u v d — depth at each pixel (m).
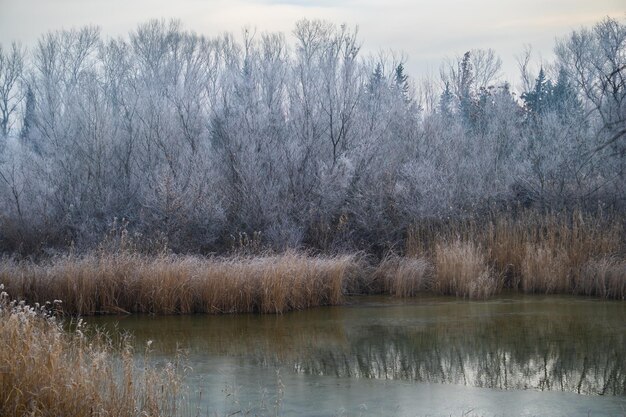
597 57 27.62
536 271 18.14
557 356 11.55
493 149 26.06
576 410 8.83
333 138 22.12
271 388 9.84
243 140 21.97
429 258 19.03
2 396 6.77
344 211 20.56
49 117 24.64
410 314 15.31
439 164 23.58
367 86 25.08
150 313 15.61
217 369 10.88
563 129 26.11
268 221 20.28
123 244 17.39
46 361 7.19
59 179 22.39
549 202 22.55
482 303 16.53
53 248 19.64
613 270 17.14
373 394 9.55
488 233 19.59
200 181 21.11
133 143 23.19
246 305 15.79
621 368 10.80
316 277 16.61
